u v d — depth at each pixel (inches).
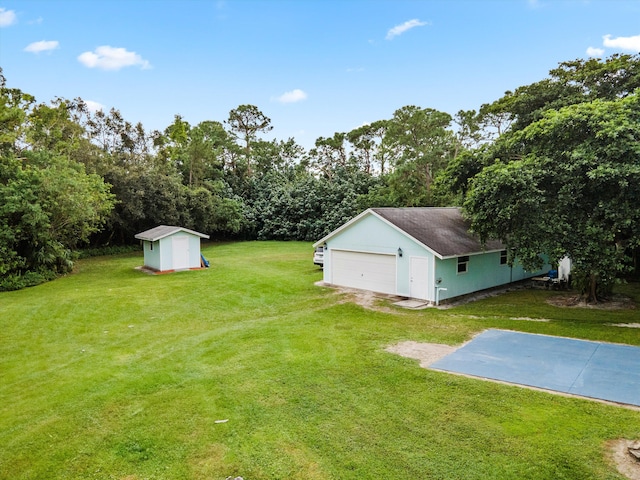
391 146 1521.9
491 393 275.6
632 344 376.8
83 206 838.5
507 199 502.9
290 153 2277.3
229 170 1937.7
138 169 1305.4
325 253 725.9
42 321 500.1
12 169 775.7
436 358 348.5
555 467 191.6
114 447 220.8
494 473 188.7
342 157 2186.3
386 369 324.8
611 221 465.4
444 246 580.1
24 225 754.2
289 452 211.8
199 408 264.2
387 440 220.1
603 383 288.0
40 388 304.5
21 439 231.1
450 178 735.7
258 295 636.7
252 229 1711.4
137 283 741.9
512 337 405.4
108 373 331.3
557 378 298.8
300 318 500.7
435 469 193.2
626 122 428.5
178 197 1357.0
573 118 467.8
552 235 482.6
